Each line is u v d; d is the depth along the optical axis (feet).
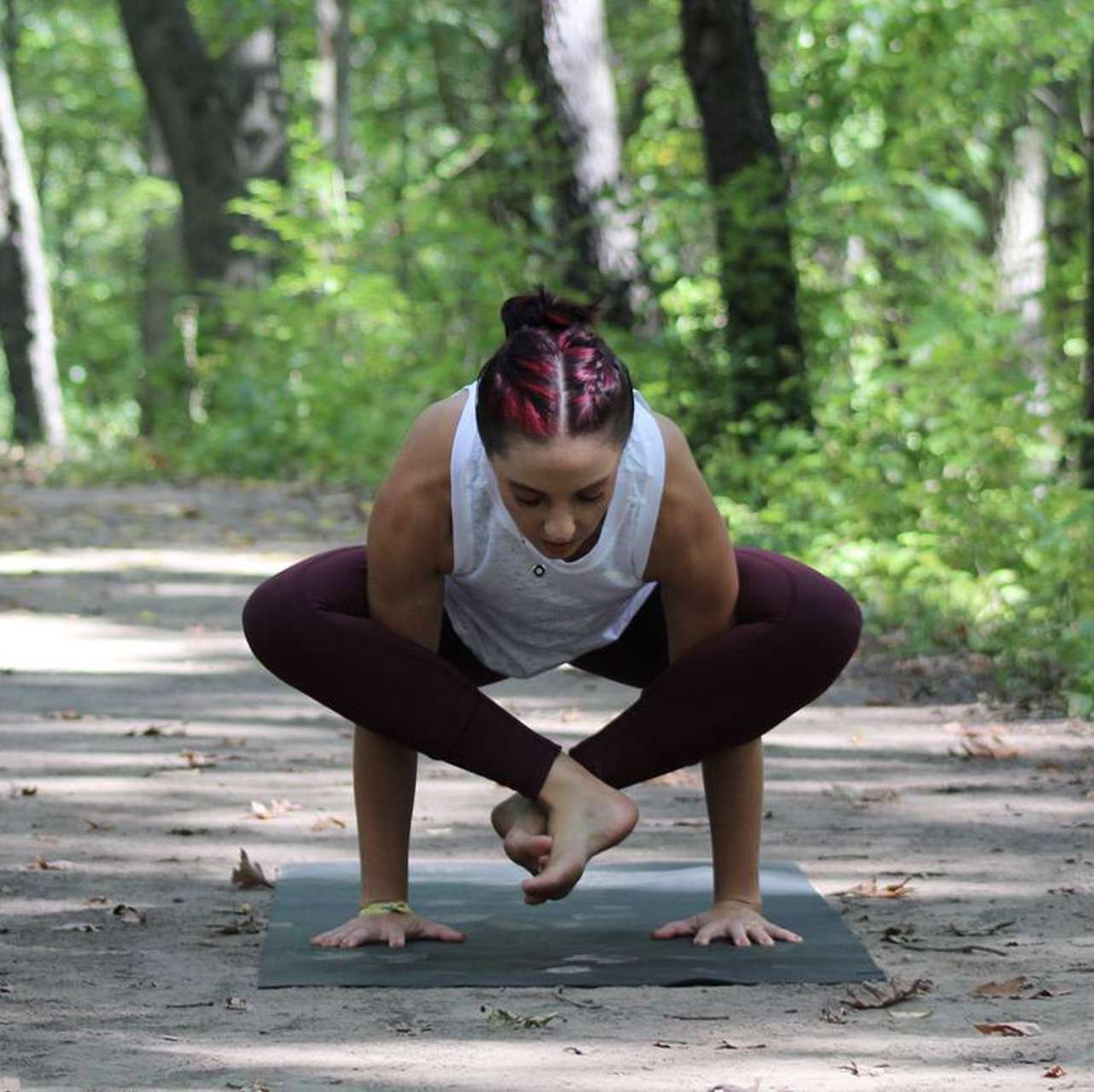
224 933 15.17
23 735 23.81
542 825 13.56
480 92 84.84
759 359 44.45
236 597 35.45
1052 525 32.14
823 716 25.35
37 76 123.34
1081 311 48.11
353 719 13.88
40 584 36.68
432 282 58.95
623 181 49.26
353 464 57.82
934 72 54.39
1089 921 15.42
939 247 57.93
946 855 17.93
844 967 13.89
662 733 13.87
